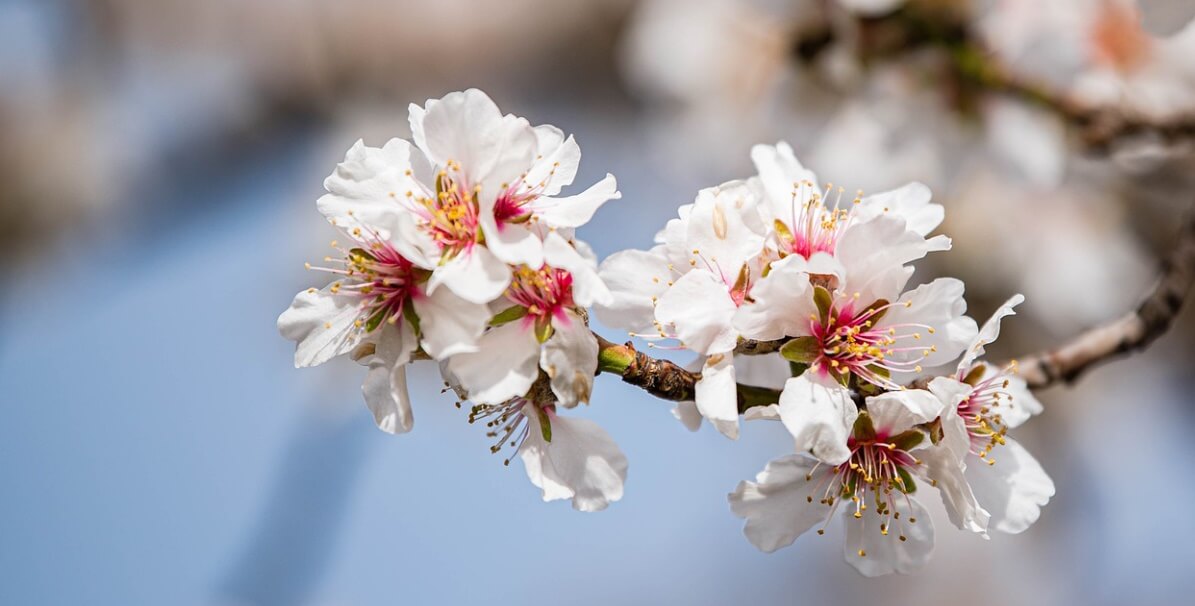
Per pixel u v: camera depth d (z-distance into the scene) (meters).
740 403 0.51
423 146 0.50
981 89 0.63
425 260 0.50
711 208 0.51
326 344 0.51
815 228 0.51
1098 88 0.63
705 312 0.50
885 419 0.50
